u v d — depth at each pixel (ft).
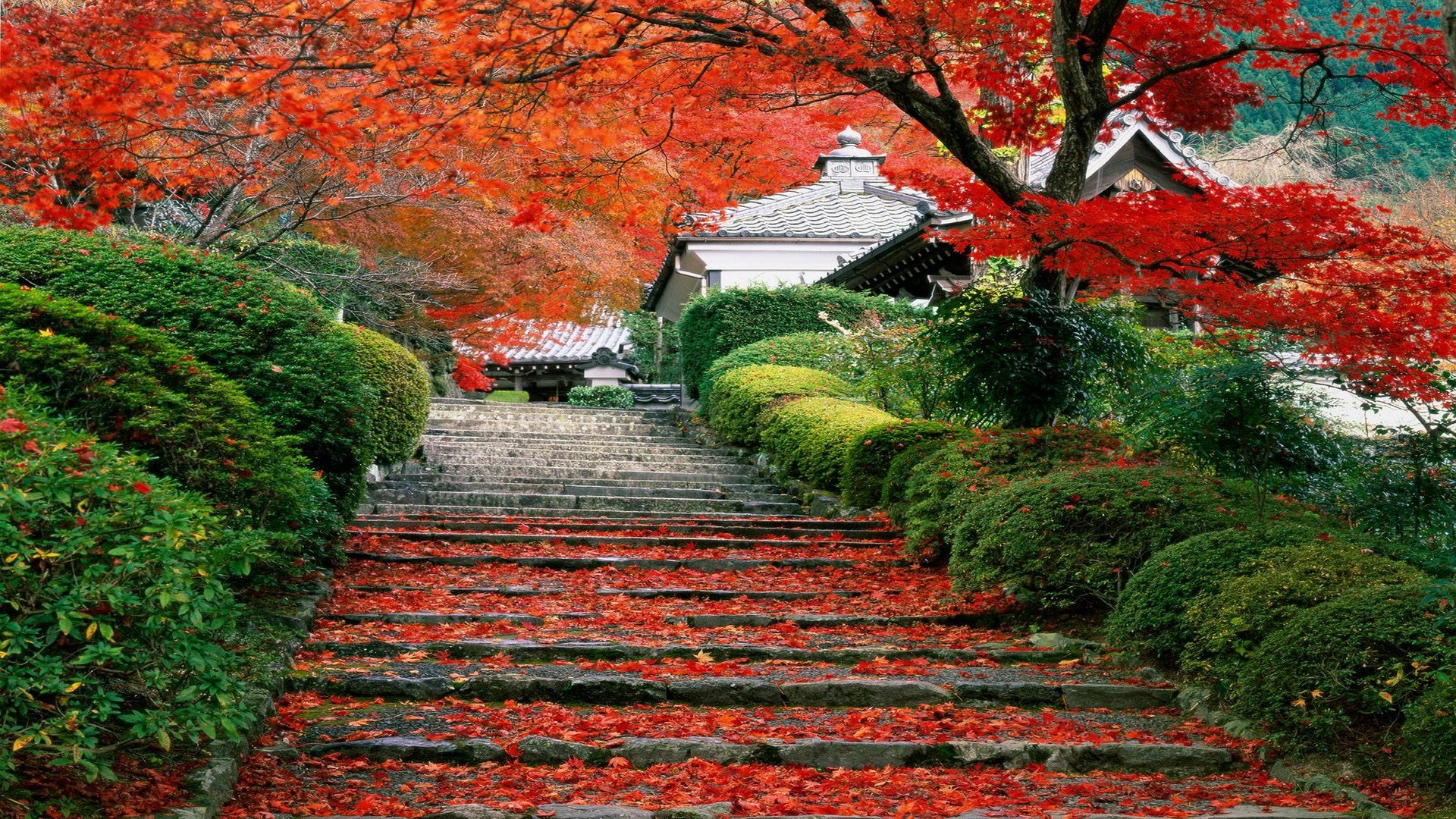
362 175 35.12
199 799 13.05
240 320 25.39
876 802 15.03
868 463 39.01
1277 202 23.89
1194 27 30.37
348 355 26.91
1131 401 33.04
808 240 70.13
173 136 30.07
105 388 18.57
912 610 27.25
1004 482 29.53
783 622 25.64
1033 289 34.30
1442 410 32.27
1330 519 25.35
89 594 11.64
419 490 41.04
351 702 18.61
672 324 90.68
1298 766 16.62
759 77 28.12
